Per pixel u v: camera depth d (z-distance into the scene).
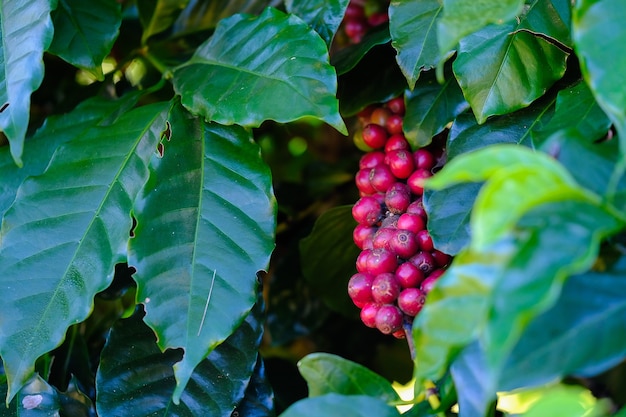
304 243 0.77
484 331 0.49
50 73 0.84
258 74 0.66
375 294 0.62
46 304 0.65
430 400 0.60
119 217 0.66
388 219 0.66
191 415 0.67
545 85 0.64
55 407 0.67
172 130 0.67
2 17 0.66
